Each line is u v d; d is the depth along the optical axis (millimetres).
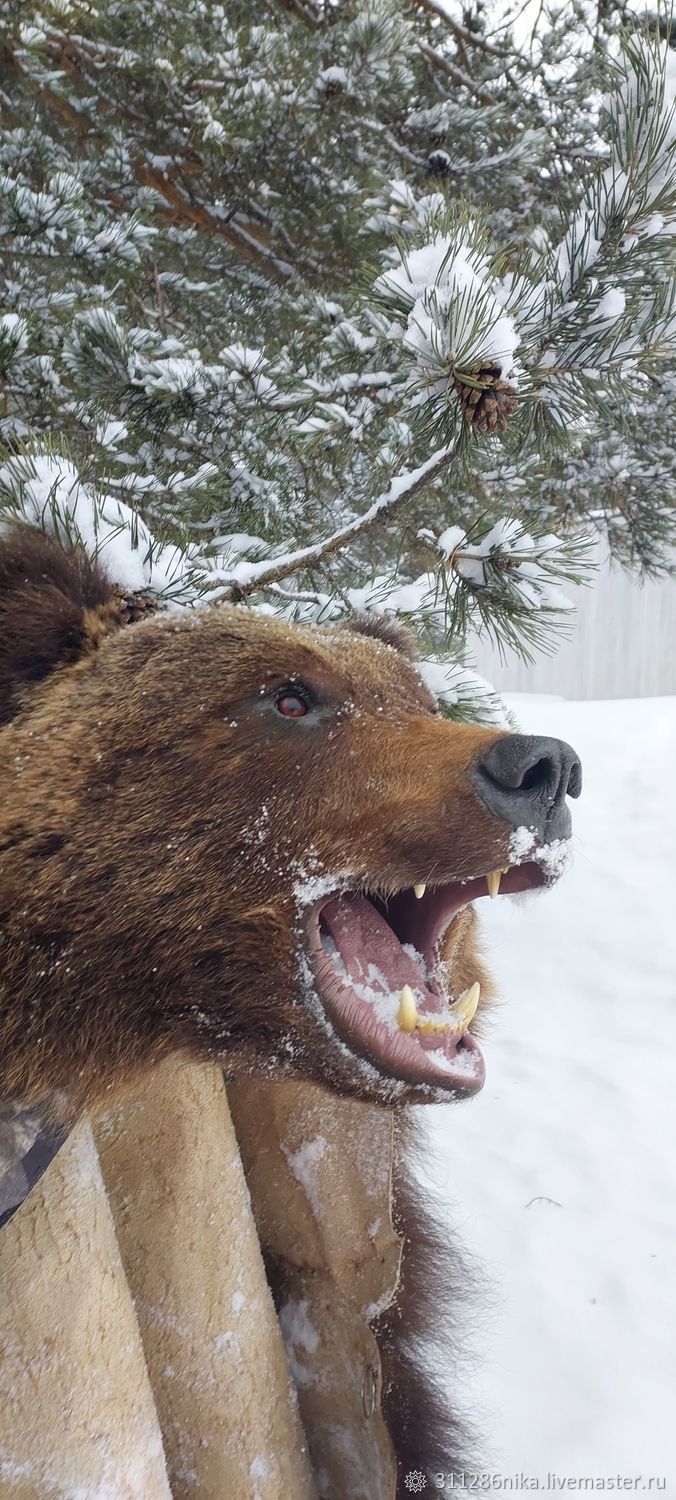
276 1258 2023
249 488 3912
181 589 2357
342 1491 1875
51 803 1691
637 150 2561
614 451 6488
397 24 6012
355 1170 2062
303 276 6336
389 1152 2127
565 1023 6238
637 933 7352
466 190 6355
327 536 4125
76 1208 1579
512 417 2863
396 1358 2328
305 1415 1925
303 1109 2035
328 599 3193
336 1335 1966
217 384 3947
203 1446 1702
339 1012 1670
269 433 4031
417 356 2457
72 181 4801
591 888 8102
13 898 1663
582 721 12711
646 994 6543
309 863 1685
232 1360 1744
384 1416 2242
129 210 5918
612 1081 5527
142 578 2227
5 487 2322
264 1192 2035
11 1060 1618
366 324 3521
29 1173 1527
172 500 3695
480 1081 1707
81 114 6047
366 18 5922
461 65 7418
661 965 6891
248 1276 1824
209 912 1667
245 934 1674
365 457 4008
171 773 1703
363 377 3586
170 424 4102
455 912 1878
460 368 2393
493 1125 5121
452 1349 2605
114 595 2020
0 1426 1425
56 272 5230
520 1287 3926
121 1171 1784
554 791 1698
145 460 4129
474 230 2553
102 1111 1697
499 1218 4363
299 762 1713
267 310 6207
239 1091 2072
